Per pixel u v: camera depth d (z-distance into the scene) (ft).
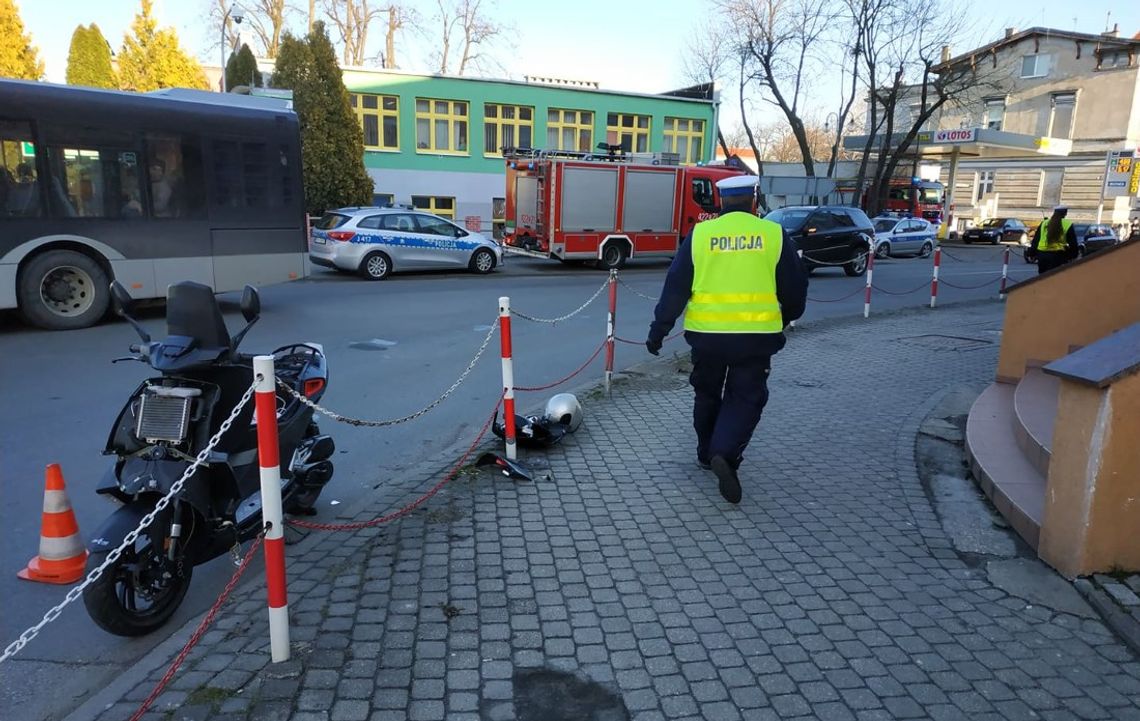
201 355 11.64
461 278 58.90
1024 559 13.61
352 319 39.04
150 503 11.43
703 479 17.38
